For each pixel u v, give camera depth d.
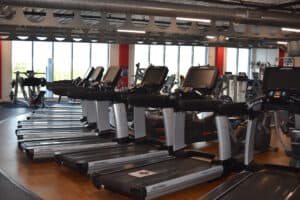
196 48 16.70
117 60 15.20
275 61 15.73
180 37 10.62
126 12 6.22
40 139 5.37
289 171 3.79
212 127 6.12
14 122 8.53
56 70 14.42
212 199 2.93
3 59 13.61
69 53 14.56
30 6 5.58
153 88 5.21
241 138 5.09
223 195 3.02
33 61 14.05
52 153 4.75
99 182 3.45
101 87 5.78
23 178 4.06
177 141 4.56
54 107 10.22
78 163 3.95
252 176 3.61
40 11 8.91
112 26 7.98
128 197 3.33
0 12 6.04
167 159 4.26
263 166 3.96
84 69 14.86
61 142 5.20
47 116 8.11
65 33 9.09
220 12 6.94
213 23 9.62
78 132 6.02
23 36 9.90
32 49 13.98
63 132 6.02
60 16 9.41
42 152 4.71
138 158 4.32
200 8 6.77
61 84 7.46
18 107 11.88
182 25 11.12
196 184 3.68
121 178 3.40
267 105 4.05
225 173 4.05
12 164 4.66
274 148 5.88
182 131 4.63
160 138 6.58
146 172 3.62
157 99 4.64
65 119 7.61
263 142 5.71
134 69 15.50
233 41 12.42
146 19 10.99
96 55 14.99
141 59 15.71
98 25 7.81
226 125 4.12
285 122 4.88
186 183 3.46
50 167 4.55
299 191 3.14
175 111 4.50
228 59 17.59
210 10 6.85
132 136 5.46
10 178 4.04
